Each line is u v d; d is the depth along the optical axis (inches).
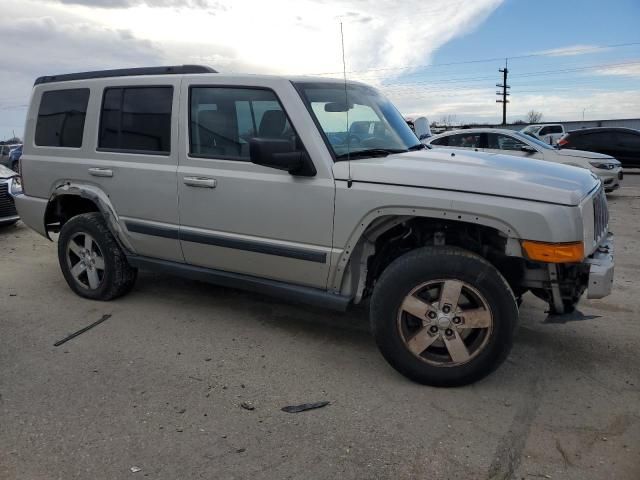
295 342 161.6
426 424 118.0
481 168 134.4
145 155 172.2
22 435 114.7
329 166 140.3
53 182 197.6
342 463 105.1
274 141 135.3
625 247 280.5
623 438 112.2
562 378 138.3
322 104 150.3
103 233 187.9
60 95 197.3
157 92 171.2
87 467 104.4
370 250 142.7
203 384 136.4
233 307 190.7
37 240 312.0
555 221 119.2
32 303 197.3
